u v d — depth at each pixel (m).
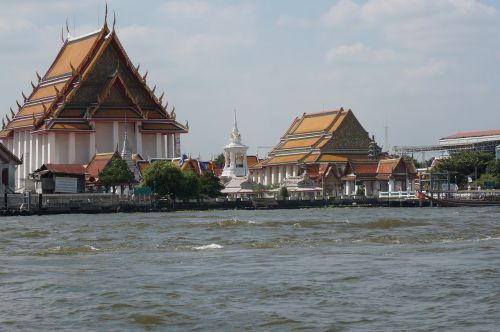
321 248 74.12
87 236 92.44
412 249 71.62
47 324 39.81
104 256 68.12
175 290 48.50
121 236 91.94
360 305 43.53
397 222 111.50
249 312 41.94
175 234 94.69
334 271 56.00
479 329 37.75
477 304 43.25
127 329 38.72
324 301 44.69
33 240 87.50
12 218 153.25
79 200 181.25
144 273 56.03
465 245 75.06
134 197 194.75
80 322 40.19
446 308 42.41
